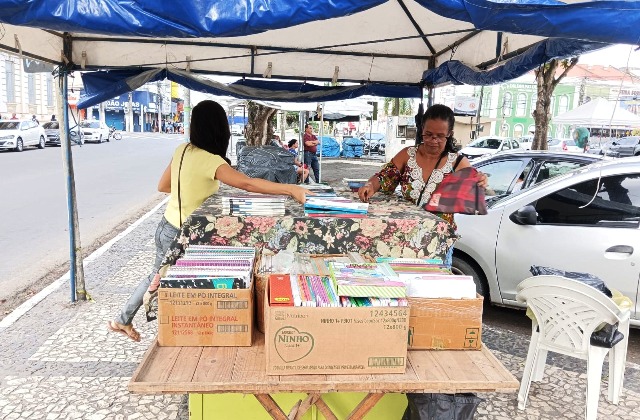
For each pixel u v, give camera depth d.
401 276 2.26
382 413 2.58
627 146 23.92
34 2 2.00
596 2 2.05
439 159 3.34
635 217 4.09
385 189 3.51
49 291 5.41
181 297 2.14
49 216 9.25
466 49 4.81
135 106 63.56
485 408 3.29
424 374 2.00
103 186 13.66
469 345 2.21
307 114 19.67
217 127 3.03
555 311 3.11
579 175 4.40
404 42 5.33
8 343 4.12
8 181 13.66
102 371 3.67
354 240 2.64
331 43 5.35
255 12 2.10
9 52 4.04
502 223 4.57
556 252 4.27
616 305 2.89
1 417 3.07
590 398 3.01
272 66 5.67
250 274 2.22
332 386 1.92
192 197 3.03
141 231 8.41
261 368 2.01
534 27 2.13
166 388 1.85
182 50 5.38
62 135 4.86
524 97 46.88
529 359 3.27
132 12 2.07
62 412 3.14
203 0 2.09
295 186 2.79
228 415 2.58
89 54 5.04
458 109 32.41
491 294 4.69
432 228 2.66
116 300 5.14
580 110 17.45
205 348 2.17
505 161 6.30
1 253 6.88
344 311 1.96
